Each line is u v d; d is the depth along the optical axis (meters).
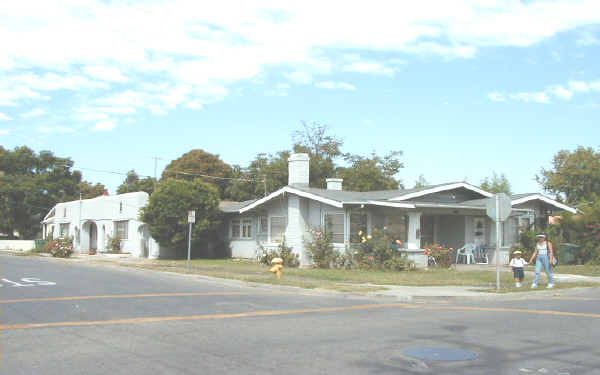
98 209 41.03
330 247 24.72
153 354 7.61
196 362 7.18
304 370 6.80
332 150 57.53
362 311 12.03
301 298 14.45
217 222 32.25
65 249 35.22
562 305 13.15
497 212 15.77
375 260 22.83
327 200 24.56
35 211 58.97
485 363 7.20
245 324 10.11
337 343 8.41
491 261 26.53
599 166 44.88
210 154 60.50
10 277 19.39
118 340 8.54
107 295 14.28
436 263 23.55
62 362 7.14
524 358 7.47
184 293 15.05
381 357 7.51
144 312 11.43
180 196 30.97
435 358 7.45
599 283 17.45
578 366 7.04
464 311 12.09
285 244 26.81
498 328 9.80
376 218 25.52
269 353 7.71
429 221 27.56
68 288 15.85
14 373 6.62
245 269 23.33
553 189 46.91
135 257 34.88
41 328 9.48
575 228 26.22
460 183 25.64
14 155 60.66
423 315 11.43
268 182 50.56
